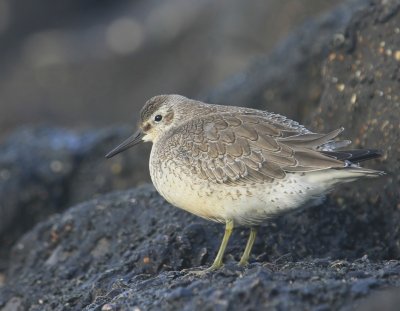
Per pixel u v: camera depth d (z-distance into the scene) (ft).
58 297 41.09
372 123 43.57
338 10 56.75
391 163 42.27
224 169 35.94
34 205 59.31
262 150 35.65
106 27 107.04
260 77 58.08
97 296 38.50
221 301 29.71
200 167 36.37
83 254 43.86
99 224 44.60
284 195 35.19
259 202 35.68
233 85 59.77
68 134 62.95
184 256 40.16
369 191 43.06
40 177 59.52
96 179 58.85
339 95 45.78
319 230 41.98
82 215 45.62
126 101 99.19
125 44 102.22
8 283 46.93
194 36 96.63
